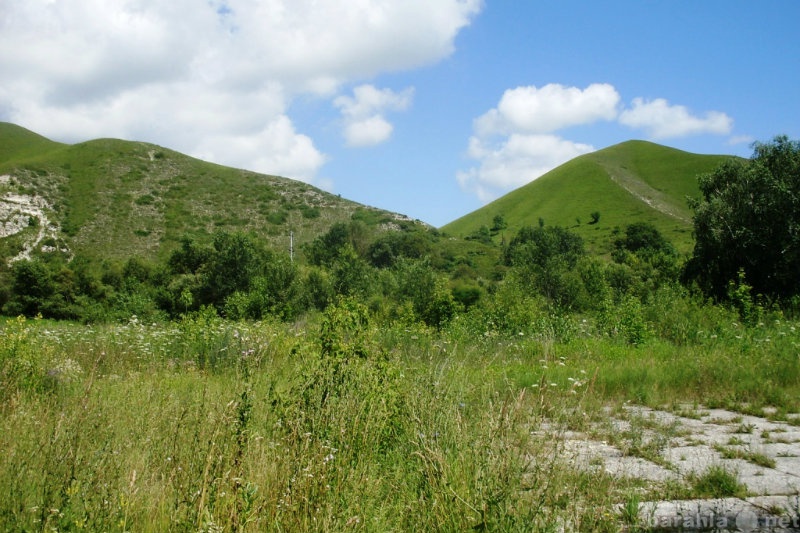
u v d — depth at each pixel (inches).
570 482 144.2
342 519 117.2
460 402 180.2
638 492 150.3
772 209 992.9
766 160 1075.3
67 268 1913.1
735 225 1029.2
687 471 174.6
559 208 4894.2
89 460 138.6
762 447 204.4
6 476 130.4
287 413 165.0
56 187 3356.3
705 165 5147.6
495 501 116.4
